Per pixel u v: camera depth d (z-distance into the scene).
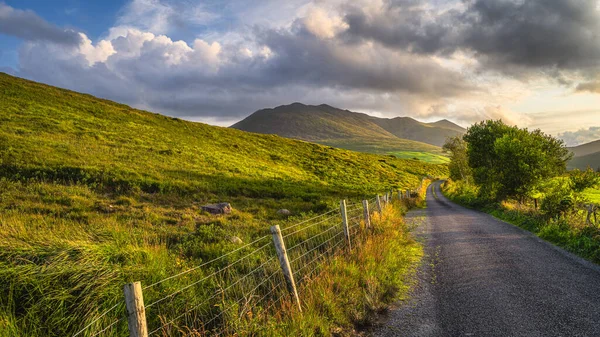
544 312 5.65
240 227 13.02
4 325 3.39
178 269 6.19
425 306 6.16
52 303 3.87
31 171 17.94
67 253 4.59
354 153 81.06
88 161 21.84
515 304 6.04
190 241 9.69
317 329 4.89
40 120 32.09
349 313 5.58
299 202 21.50
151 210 14.97
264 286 5.90
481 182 33.59
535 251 10.26
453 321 5.46
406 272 8.37
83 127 34.12
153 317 4.33
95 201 15.05
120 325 3.93
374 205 17.92
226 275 6.62
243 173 30.78
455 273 8.17
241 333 4.17
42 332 3.63
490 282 7.34
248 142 56.31
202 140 46.69
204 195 19.97
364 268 7.25
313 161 54.12
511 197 28.70
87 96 56.97
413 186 56.03
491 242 11.87
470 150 37.62
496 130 35.19
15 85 45.28
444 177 102.38
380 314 5.85
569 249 10.32
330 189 31.44
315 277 6.27
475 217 20.58
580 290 6.68
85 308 3.90
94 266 4.47
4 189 14.43
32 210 12.03
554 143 28.95
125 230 9.88
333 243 9.58
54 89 52.81
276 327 4.44
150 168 23.95
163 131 44.53
